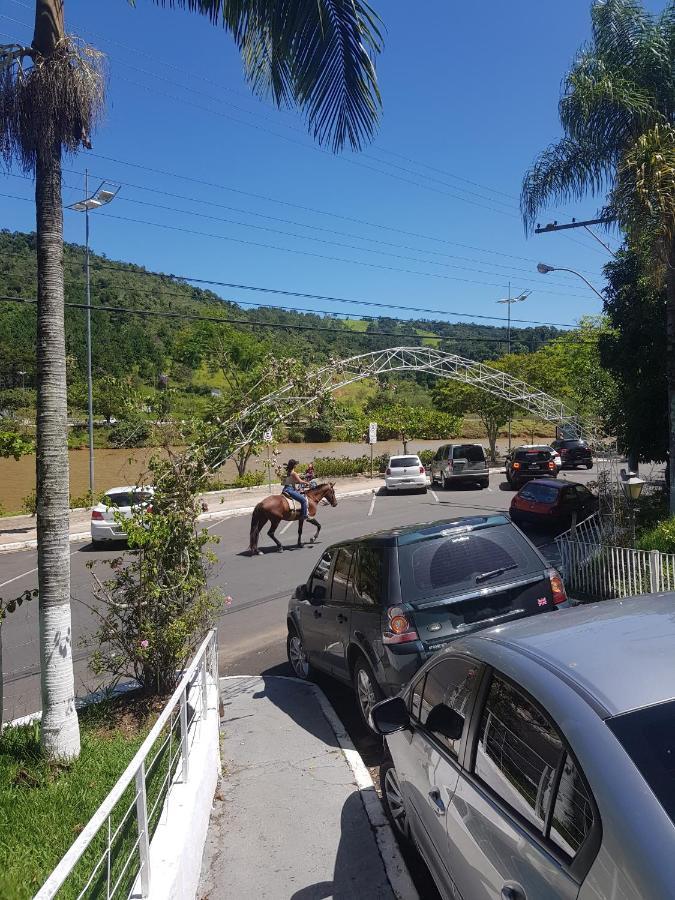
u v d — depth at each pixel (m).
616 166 14.98
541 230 18.14
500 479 34.16
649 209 12.78
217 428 7.69
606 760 2.13
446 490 30.47
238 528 22.06
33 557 19.06
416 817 3.74
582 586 11.35
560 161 16.56
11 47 5.59
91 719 6.31
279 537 19.94
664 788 2.03
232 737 6.54
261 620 11.33
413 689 4.12
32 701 7.91
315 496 18.30
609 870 1.95
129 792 4.58
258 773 5.66
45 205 5.56
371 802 4.96
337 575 7.14
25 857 3.90
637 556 10.10
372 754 6.10
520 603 6.02
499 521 6.46
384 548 6.18
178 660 6.61
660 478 28.06
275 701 7.52
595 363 31.77
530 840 2.42
